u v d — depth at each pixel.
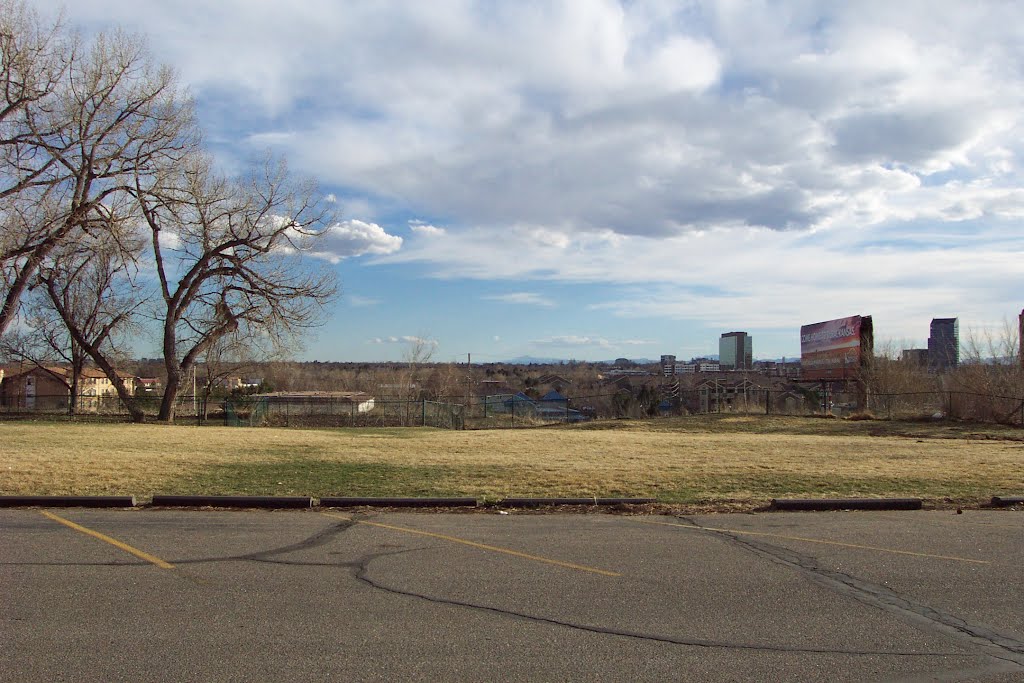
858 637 4.98
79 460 13.36
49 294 34.47
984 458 15.14
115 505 9.88
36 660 4.45
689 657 4.59
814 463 14.14
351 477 12.05
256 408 37.19
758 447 18.00
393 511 9.66
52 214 25.75
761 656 4.62
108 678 4.18
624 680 4.23
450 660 4.51
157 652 4.59
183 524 8.65
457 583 6.24
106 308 39.16
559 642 4.85
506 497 10.35
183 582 6.21
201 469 12.70
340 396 48.22
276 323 35.12
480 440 20.08
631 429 28.92
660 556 7.22
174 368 34.25
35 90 25.53
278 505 9.95
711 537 8.09
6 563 6.80
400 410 41.03
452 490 10.88
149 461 13.48
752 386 52.25
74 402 38.28
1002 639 4.97
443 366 96.62
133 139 28.48
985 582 6.33
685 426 29.50
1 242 23.86
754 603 5.73
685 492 10.86
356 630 5.05
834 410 37.59
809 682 4.22
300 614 5.39
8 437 18.97
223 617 5.30
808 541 7.90
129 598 5.74
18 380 52.19
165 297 33.91
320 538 7.94
